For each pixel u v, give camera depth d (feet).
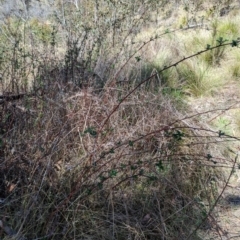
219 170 11.40
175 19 23.13
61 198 8.86
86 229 8.73
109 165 9.64
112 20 14.98
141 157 10.22
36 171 9.27
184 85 16.56
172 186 9.70
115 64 13.69
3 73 11.37
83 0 15.66
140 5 16.80
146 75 15.02
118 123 10.79
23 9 14.98
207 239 9.23
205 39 19.62
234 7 25.03
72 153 9.94
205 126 12.48
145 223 9.22
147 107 11.76
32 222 8.45
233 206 10.53
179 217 9.48
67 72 12.14
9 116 10.32
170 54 17.95
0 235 8.26
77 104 10.68
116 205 9.36
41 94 10.84
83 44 13.78
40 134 9.84
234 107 14.52
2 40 13.60
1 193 9.24
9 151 9.62
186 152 11.08
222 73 17.58
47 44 13.24
